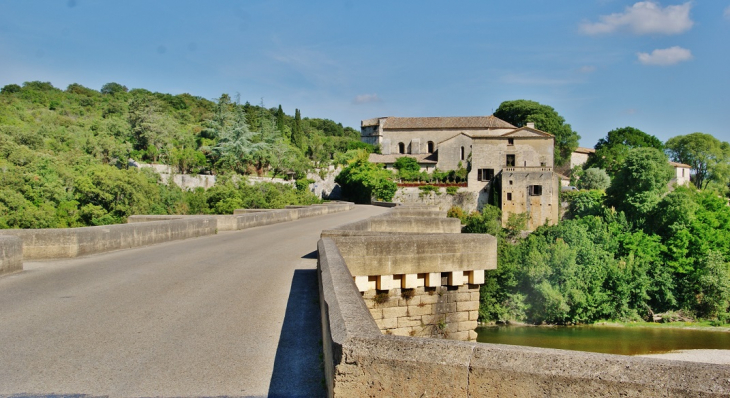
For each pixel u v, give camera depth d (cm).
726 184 11075
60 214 4044
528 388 380
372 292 1245
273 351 684
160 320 827
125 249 1738
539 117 10275
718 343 3475
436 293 1314
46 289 1057
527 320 3966
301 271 1303
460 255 1327
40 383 561
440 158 9344
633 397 354
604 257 4409
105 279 1173
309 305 940
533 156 8238
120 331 762
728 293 4200
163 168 6794
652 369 362
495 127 9775
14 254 1255
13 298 973
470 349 407
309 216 3844
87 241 1562
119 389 549
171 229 2030
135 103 7600
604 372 368
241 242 1992
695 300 4372
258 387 564
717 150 11031
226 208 4903
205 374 598
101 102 11600
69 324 796
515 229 5388
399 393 409
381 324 1255
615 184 6675
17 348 680
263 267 1366
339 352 428
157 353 668
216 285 1114
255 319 841
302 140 11419
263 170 8531
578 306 3962
